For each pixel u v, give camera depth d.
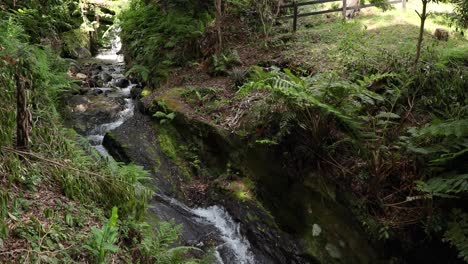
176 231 3.82
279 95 4.56
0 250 2.41
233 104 5.90
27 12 7.77
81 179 3.53
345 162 4.41
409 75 5.11
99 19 13.00
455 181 3.55
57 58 7.41
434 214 3.79
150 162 5.74
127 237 3.38
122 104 7.95
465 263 3.59
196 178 5.57
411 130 4.01
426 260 3.84
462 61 5.65
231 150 5.34
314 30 8.09
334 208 4.34
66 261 2.63
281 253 4.43
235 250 4.61
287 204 4.71
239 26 8.65
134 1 11.52
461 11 6.20
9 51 3.84
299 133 4.66
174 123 6.10
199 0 9.02
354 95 4.39
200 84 7.10
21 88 3.30
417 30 7.23
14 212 2.78
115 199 3.64
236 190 5.08
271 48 7.53
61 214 3.07
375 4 8.28
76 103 7.49
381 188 4.17
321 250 4.26
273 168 4.89
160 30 9.11
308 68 6.20
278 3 8.54
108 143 6.24
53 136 3.93
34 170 3.31
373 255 4.02
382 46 6.41
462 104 4.77
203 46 8.13
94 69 9.75
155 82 8.04
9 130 3.35
